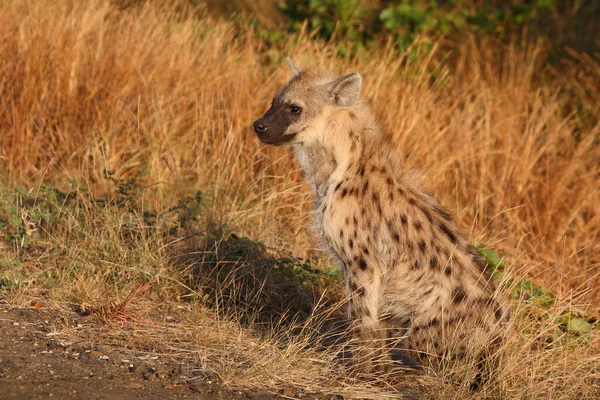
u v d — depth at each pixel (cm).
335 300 1002
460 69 1684
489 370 796
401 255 812
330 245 853
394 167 842
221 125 1297
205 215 1090
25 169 1257
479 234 1165
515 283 923
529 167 1318
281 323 932
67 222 1023
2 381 696
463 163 1327
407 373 855
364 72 1434
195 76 1380
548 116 1495
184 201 1130
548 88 1673
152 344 814
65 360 752
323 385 786
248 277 996
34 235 1020
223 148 1230
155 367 764
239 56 1487
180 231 1057
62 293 890
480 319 797
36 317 836
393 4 1712
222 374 760
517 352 829
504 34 1834
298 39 1605
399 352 877
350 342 834
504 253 1190
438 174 1273
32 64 1308
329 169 865
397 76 1489
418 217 816
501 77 1697
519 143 1372
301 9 1722
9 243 1020
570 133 1495
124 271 951
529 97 1579
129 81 1338
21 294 868
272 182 1245
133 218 1043
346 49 1591
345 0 1664
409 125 1309
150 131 1294
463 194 1304
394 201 821
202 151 1241
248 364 797
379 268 824
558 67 1780
